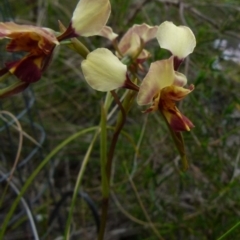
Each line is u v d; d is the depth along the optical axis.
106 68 0.16
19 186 0.43
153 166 0.37
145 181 0.35
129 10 0.48
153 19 0.44
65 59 0.47
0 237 0.23
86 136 0.45
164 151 0.37
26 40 0.16
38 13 0.49
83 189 0.42
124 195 0.37
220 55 0.38
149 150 0.37
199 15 0.40
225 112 0.36
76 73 0.46
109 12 0.17
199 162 0.38
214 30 0.39
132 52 0.20
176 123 0.17
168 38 0.17
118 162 0.40
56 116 0.49
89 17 0.17
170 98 0.17
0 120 0.42
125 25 0.42
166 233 0.37
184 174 0.34
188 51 0.17
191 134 0.34
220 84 0.38
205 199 0.38
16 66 0.16
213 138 0.37
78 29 0.17
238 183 0.35
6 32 0.16
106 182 0.19
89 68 0.16
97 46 0.42
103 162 0.19
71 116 0.49
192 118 0.36
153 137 0.38
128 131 0.42
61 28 0.17
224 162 0.37
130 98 0.18
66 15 0.48
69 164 0.48
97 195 0.44
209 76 0.37
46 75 0.48
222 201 0.36
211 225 0.36
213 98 0.40
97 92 0.40
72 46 0.17
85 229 0.40
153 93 0.16
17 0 0.53
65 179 0.46
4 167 0.45
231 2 0.40
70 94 0.47
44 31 0.16
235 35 0.39
